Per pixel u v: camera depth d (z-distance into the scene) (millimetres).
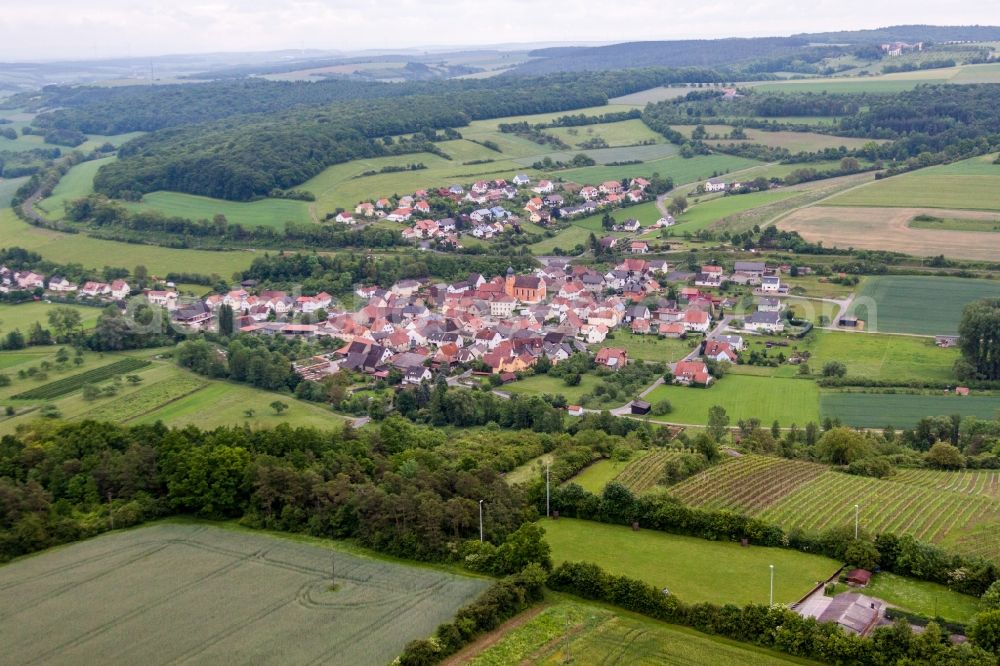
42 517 151750
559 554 143125
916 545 134750
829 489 168750
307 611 125938
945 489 170625
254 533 153125
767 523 146250
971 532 147250
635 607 126500
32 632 122312
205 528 155625
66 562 142625
